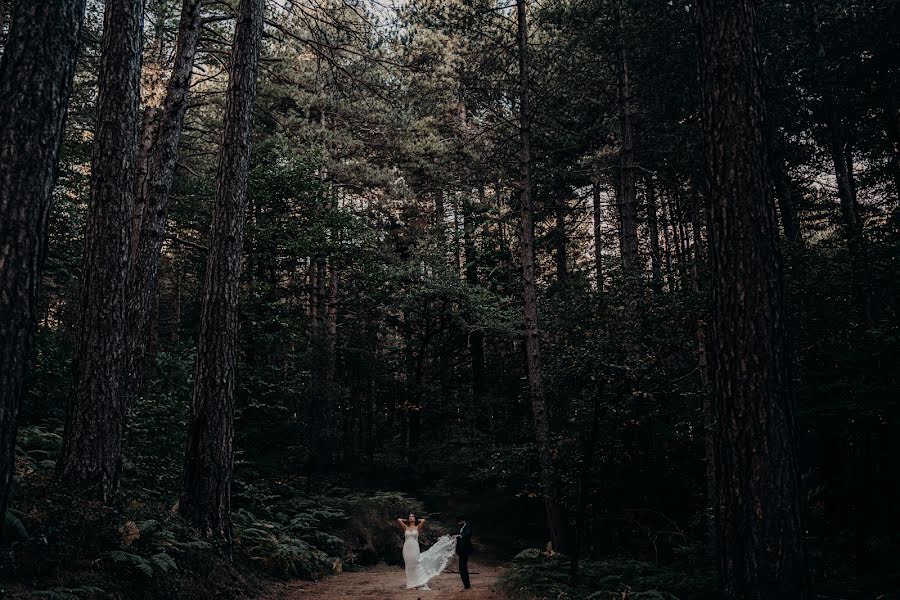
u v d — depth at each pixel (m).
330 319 21.47
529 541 18.16
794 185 18.67
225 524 9.12
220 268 9.54
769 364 5.14
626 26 15.69
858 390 9.55
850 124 16.30
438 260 22.20
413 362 26.11
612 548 13.83
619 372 9.80
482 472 17.12
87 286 7.81
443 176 19.20
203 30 14.41
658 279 11.37
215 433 9.13
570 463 12.16
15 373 3.83
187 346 14.95
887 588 8.21
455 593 10.09
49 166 4.13
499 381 24.25
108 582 6.00
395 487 21.27
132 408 10.26
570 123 16.83
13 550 5.45
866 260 10.65
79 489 7.23
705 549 10.63
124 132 8.23
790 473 5.00
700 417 11.86
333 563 12.70
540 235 23.31
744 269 5.29
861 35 13.40
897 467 10.13
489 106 16.02
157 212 11.48
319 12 13.31
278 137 17.69
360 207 23.73
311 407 19.88
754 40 5.66
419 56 18.98
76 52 4.41
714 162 5.57
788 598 4.81
